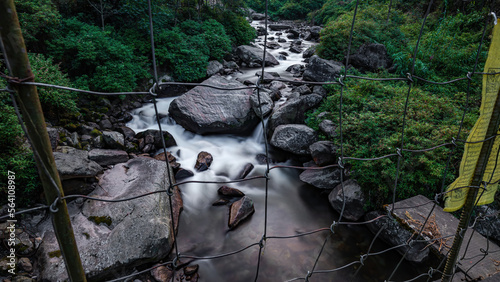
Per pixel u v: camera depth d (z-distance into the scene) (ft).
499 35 4.09
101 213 13.21
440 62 26.55
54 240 12.25
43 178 2.60
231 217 15.53
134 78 25.75
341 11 62.54
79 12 29.22
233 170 20.24
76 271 3.07
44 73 18.86
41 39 23.40
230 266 13.10
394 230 13.70
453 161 15.10
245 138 24.11
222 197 17.48
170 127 24.34
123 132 21.38
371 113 18.74
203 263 13.08
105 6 29.35
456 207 5.35
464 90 23.31
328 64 28.53
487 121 4.68
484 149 4.86
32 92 2.36
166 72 31.53
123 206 13.58
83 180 14.56
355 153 16.78
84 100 23.35
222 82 26.99
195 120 23.21
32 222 12.75
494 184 5.55
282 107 23.31
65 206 2.82
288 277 12.67
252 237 14.82
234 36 45.65
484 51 24.59
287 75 35.40
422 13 40.52
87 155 16.98
